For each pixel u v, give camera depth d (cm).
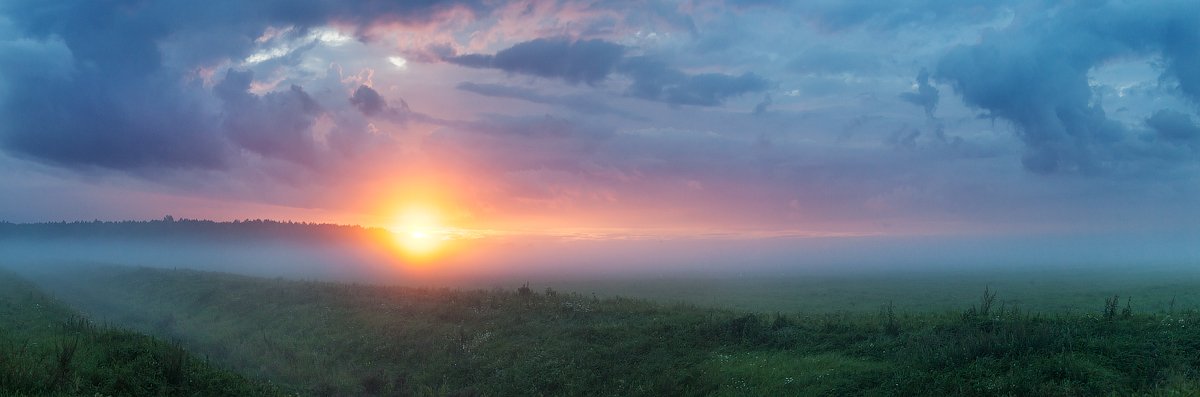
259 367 2983
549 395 2453
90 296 6294
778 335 2589
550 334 3045
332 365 3056
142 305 5581
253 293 5028
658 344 2703
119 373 1881
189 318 4691
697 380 2303
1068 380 1725
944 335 2281
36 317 3341
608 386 2431
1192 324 2039
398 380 2723
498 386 2591
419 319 3591
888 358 2184
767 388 2103
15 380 1605
